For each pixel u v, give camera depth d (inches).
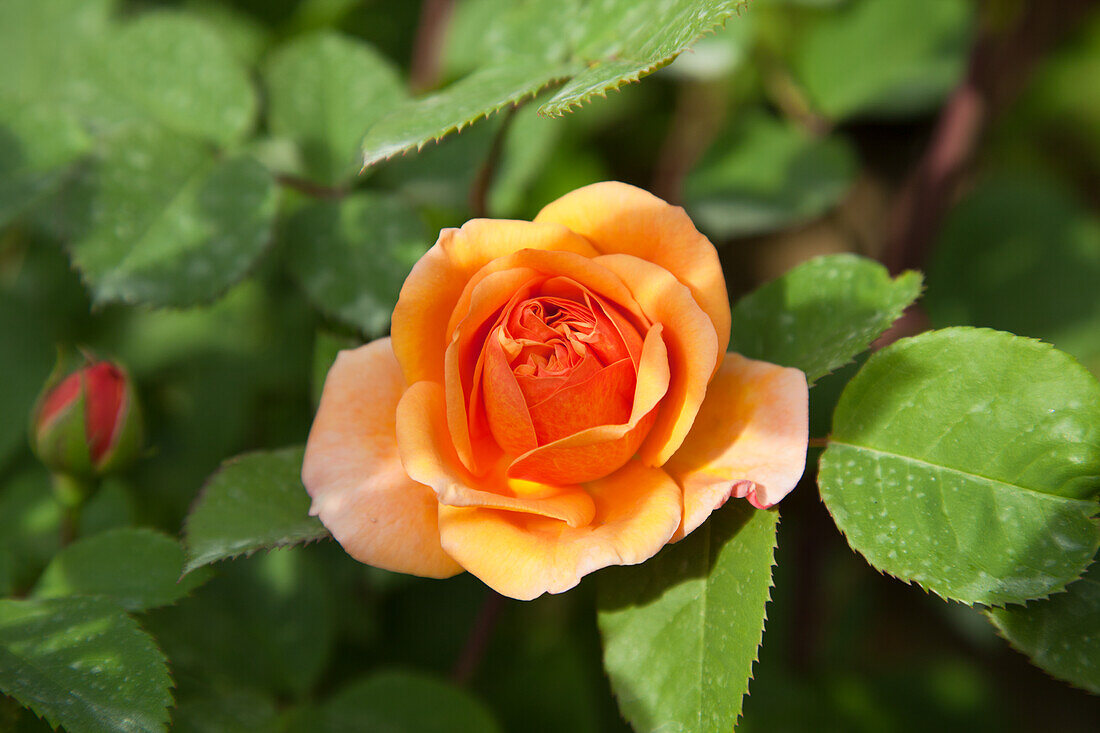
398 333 16.3
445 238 16.3
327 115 20.1
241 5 24.5
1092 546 16.1
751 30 22.3
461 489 15.9
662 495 16.2
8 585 18.9
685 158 26.5
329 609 19.8
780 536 24.0
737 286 29.1
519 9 17.8
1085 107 31.3
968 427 16.5
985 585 16.1
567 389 16.0
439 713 19.1
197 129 19.9
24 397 21.6
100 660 16.7
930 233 23.5
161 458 21.9
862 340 17.0
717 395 16.6
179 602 19.5
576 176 27.1
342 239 19.3
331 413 16.7
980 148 27.5
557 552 16.0
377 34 24.8
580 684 21.7
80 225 18.7
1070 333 23.3
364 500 16.3
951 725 23.3
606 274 16.1
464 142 20.5
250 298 22.8
